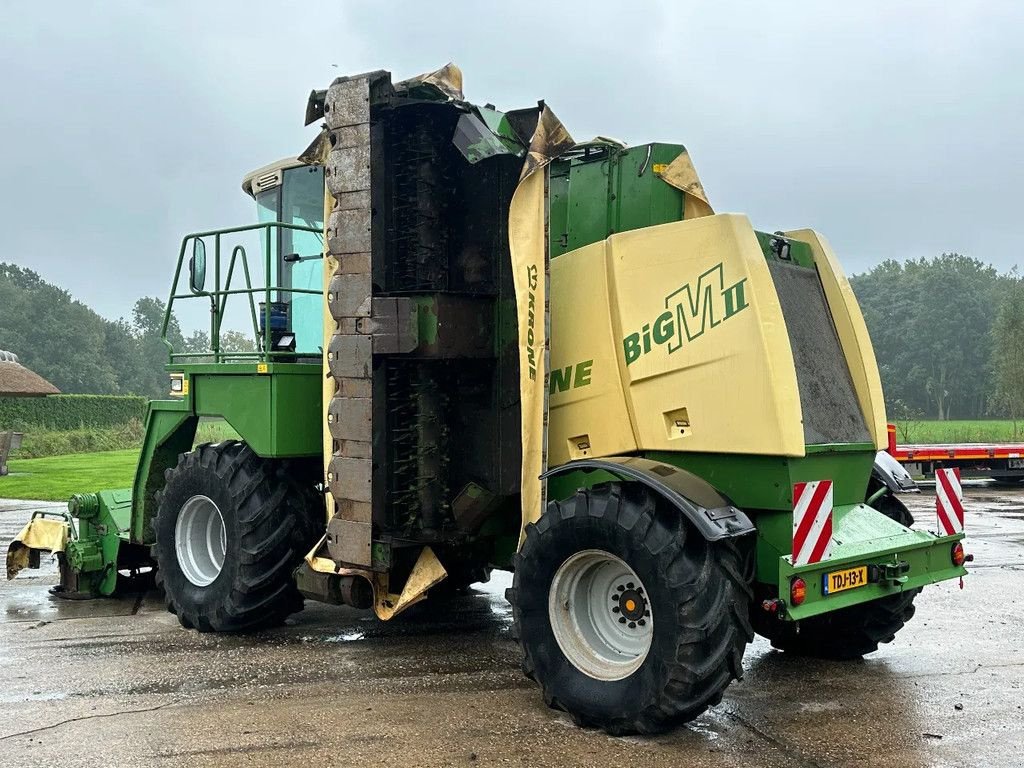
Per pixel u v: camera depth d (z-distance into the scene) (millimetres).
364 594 5320
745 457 4352
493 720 4320
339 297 5156
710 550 3980
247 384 6039
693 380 4465
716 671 3881
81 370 95188
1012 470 16328
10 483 18266
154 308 126125
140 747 3955
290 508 5969
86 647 5727
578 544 4285
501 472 5293
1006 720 4355
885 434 5047
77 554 7109
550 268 5125
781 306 4691
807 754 3902
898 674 5160
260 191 7164
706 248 4434
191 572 6277
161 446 6879
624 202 5406
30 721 4297
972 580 7934
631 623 4340
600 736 4113
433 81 5043
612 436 4797
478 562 5844
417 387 5461
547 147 4652
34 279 112500
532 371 4629
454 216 5602
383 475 5465
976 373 92250
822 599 4172
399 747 3955
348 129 5098
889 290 100375
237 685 4883
